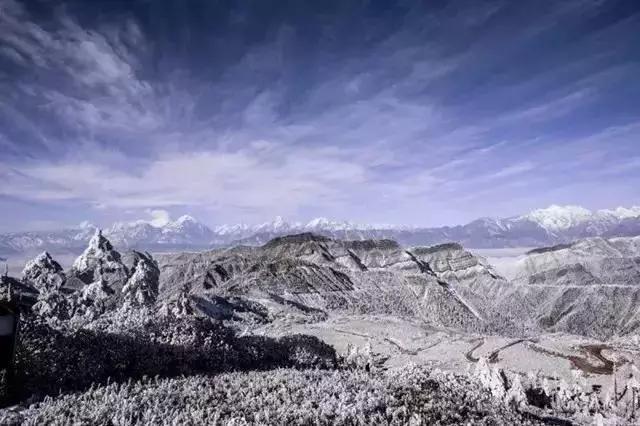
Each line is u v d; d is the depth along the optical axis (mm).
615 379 142125
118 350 103125
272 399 79125
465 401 95750
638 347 174875
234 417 70125
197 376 98438
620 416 116688
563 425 103375
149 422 66625
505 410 99750
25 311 97625
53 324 107500
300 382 92375
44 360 86562
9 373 76938
